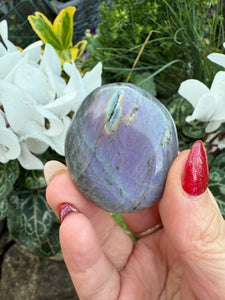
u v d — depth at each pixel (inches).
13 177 6.6
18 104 5.4
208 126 6.4
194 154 3.7
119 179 3.5
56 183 4.5
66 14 7.9
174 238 4.1
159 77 8.6
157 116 3.6
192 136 7.2
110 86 3.7
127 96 3.5
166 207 4.0
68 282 8.9
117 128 3.4
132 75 8.4
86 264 4.3
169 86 8.6
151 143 3.5
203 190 3.8
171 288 5.5
